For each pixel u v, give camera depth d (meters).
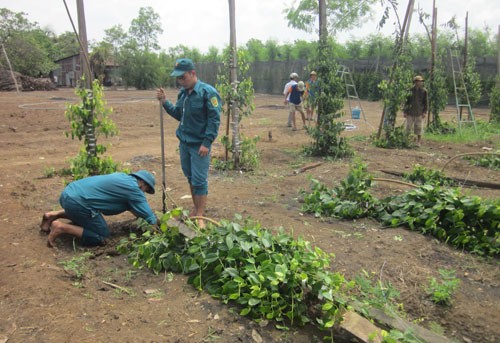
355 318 3.46
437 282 4.24
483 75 26.66
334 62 9.92
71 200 4.61
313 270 3.70
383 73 30.81
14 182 7.32
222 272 3.85
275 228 5.33
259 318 3.54
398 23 11.26
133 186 4.81
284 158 9.77
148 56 42.53
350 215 5.85
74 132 6.78
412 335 3.29
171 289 3.98
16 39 41.44
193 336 3.29
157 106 21.03
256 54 41.47
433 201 5.58
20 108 17.88
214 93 5.19
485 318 3.76
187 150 5.47
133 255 4.54
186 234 4.51
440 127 13.96
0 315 3.40
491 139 12.80
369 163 9.38
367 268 4.44
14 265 4.21
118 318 3.47
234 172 8.38
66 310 3.53
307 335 3.46
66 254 4.59
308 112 14.38
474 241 5.06
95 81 6.69
